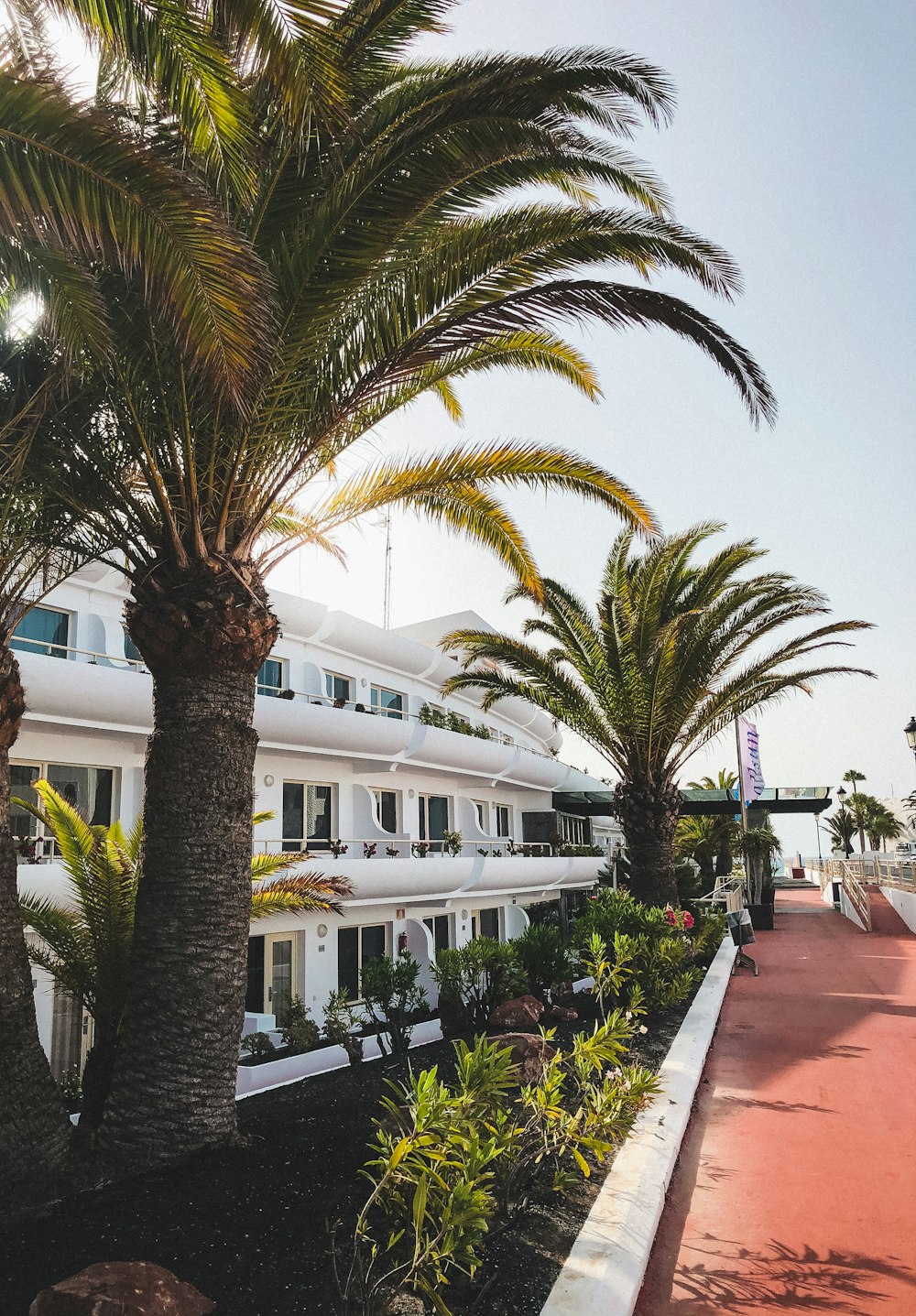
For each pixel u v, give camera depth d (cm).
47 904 880
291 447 759
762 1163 700
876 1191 627
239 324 497
